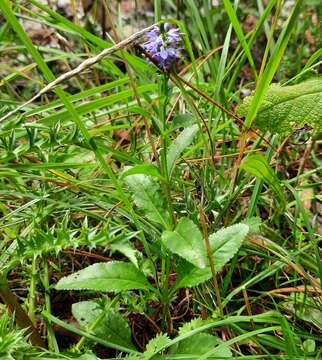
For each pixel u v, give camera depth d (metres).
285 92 0.35
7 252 0.30
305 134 0.43
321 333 0.33
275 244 0.33
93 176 0.39
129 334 0.30
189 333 0.26
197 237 0.29
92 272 0.29
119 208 0.34
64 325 0.28
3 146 0.30
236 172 0.35
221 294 0.33
